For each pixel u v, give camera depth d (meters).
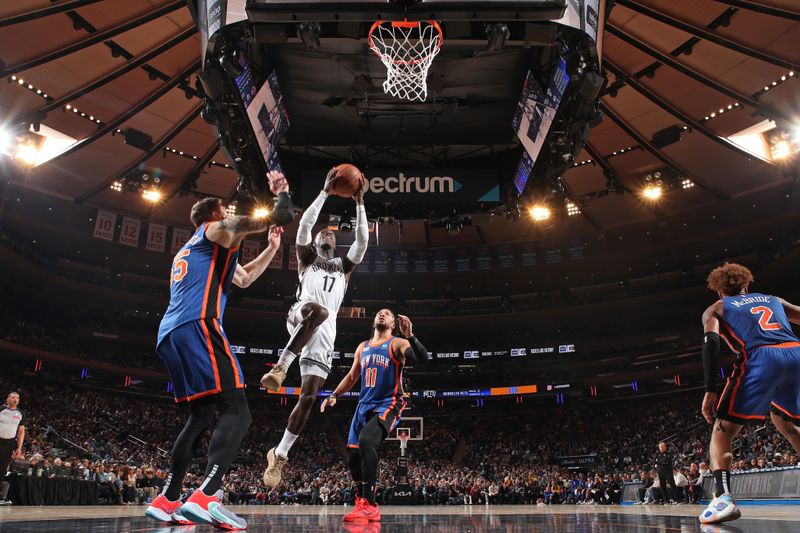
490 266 39.66
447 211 15.93
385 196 14.78
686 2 16.67
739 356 4.15
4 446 8.73
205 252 3.94
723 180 28.91
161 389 38.09
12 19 15.53
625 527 3.72
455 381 42.44
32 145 23.69
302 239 5.08
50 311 36.59
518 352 41.56
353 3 9.03
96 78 19.67
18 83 19.55
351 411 41.03
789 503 12.33
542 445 38.03
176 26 17.94
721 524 4.01
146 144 24.14
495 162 15.87
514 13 9.06
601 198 32.91
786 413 4.07
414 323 42.59
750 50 17.73
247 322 41.62
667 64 19.17
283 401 40.53
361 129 15.04
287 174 15.59
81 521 4.24
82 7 16.30
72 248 35.53
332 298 5.19
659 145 24.83
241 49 11.27
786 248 30.95
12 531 3.00
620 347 40.28
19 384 32.47
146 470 19.14
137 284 38.16
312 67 13.05
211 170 28.61
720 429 4.16
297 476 33.12
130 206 33.06
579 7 10.15
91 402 34.75
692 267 37.88
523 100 13.62
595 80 11.37
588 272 40.53
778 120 21.28
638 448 34.38
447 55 12.55
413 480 27.06
